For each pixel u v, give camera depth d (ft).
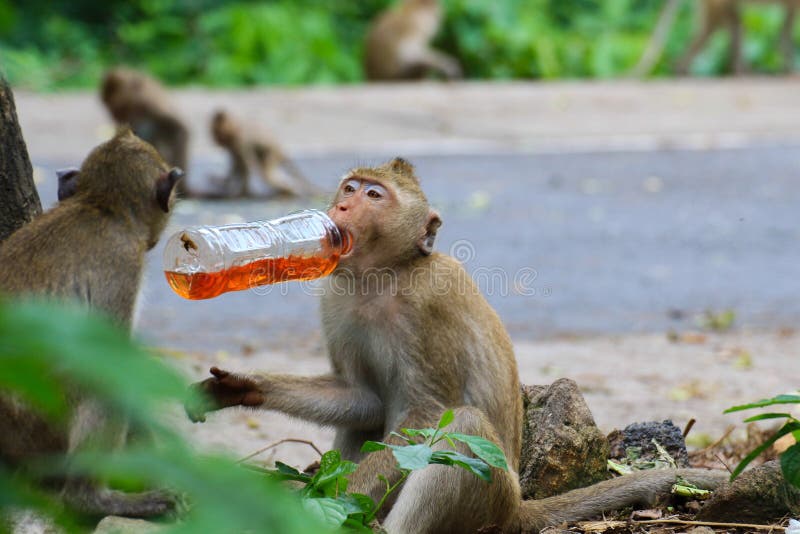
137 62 123.65
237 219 67.26
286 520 6.43
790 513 22.04
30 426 18.48
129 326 19.40
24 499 7.50
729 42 126.82
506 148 91.40
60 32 123.54
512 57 128.88
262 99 102.63
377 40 124.16
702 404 35.83
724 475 24.18
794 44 136.05
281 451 30.14
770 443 19.58
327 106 101.40
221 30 125.80
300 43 123.95
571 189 77.77
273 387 22.50
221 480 6.50
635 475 23.66
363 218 22.40
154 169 20.30
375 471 21.20
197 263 21.03
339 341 23.26
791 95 110.42
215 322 48.65
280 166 76.54
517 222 67.82
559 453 24.06
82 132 88.99
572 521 22.85
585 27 138.72
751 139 96.02
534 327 48.29
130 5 130.82
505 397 22.57
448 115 100.53
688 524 22.18
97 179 19.89
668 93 110.01
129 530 18.15
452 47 130.93
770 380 39.09
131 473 6.49
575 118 101.04
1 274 18.63
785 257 61.21
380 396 23.50
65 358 6.23
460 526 20.71
